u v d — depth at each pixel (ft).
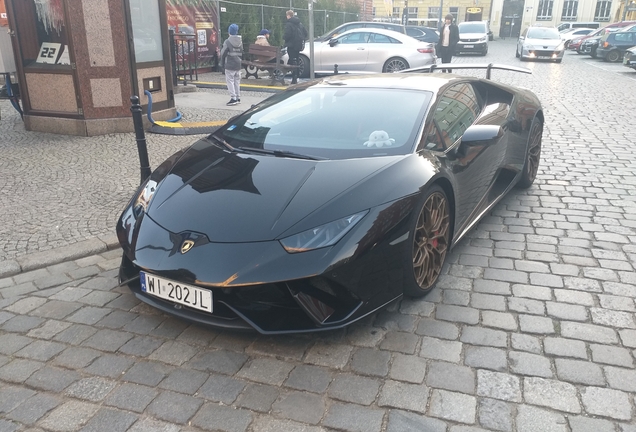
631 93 40.91
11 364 8.91
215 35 53.57
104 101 25.40
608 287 10.96
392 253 9.31
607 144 23.59
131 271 10.59
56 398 8.08
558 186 17.83
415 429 7.29
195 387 8.27
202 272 8.63
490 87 16.03
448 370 8.49
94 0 24.04
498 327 9.63
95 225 14.61
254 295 8.86
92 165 20.35
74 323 10.13
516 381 8.18
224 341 9.44
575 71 61.05
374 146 11.00
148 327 9.95
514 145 15.35
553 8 165.17
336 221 8.94
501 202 16.29
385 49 47.57
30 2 24.58
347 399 7.91
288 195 9.47
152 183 11.08
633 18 140.46
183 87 39.37
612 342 9.08
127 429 7.43
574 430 7.17
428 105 12.10
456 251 12.89
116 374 8.62
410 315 10.09
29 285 11.60
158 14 27.37
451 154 11.69
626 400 7.71
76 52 24.23
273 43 63.77
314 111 12.50
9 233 14.05
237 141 12.03
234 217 9.18
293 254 8.54
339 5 89.30
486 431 7.22
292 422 7.48
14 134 25.67
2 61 26.45
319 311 8.70
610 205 15.88
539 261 12.25
